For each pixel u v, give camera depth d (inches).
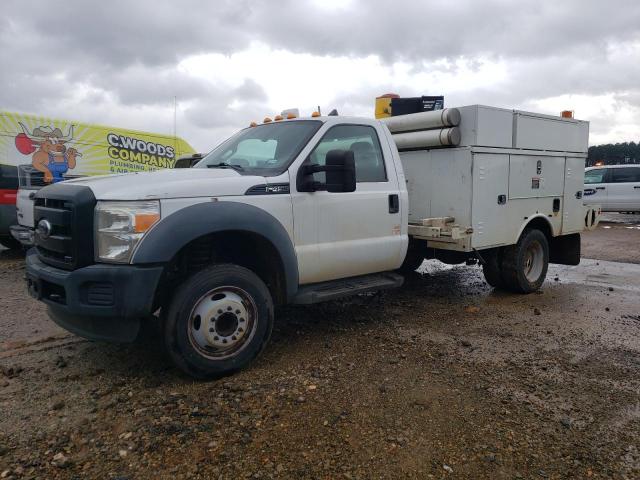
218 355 153.7
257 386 148.6
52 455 113.3
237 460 111.7
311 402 138.6
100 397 141.2
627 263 375.2
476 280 305.4
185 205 147.9
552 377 156.8
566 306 243.8
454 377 156.0
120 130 474.0
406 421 129.0
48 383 150.7
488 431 124.6
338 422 128.0
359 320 216.2
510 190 248.5
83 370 160.4
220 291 153.6
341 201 186.7
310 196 177.5
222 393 143.6
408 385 149.9
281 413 132.2
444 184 237.8
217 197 154.6
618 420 130.6
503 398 141.8
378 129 207.2
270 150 187.0
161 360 167.8
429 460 112.6
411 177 251.1
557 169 277.0
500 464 111.3
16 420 128.6
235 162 191.9
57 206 149.5
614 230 577.9
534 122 257.3
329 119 190.2
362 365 165.2
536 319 220.7
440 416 131.6
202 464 110.2
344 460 112.2
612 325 212.1
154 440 119.0
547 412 134.3
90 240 142.1
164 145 520.4
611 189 687.7
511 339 193.2
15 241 396.5
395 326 208.7
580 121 289.9
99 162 455.5
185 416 130.2
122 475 106.3
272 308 165.9
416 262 296.4
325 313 227.3
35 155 400.5
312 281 183.6
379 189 200.4
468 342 186.4
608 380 154.9
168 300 150.5
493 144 235.1
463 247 231.5
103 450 115.1
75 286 138.8
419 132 241.3
